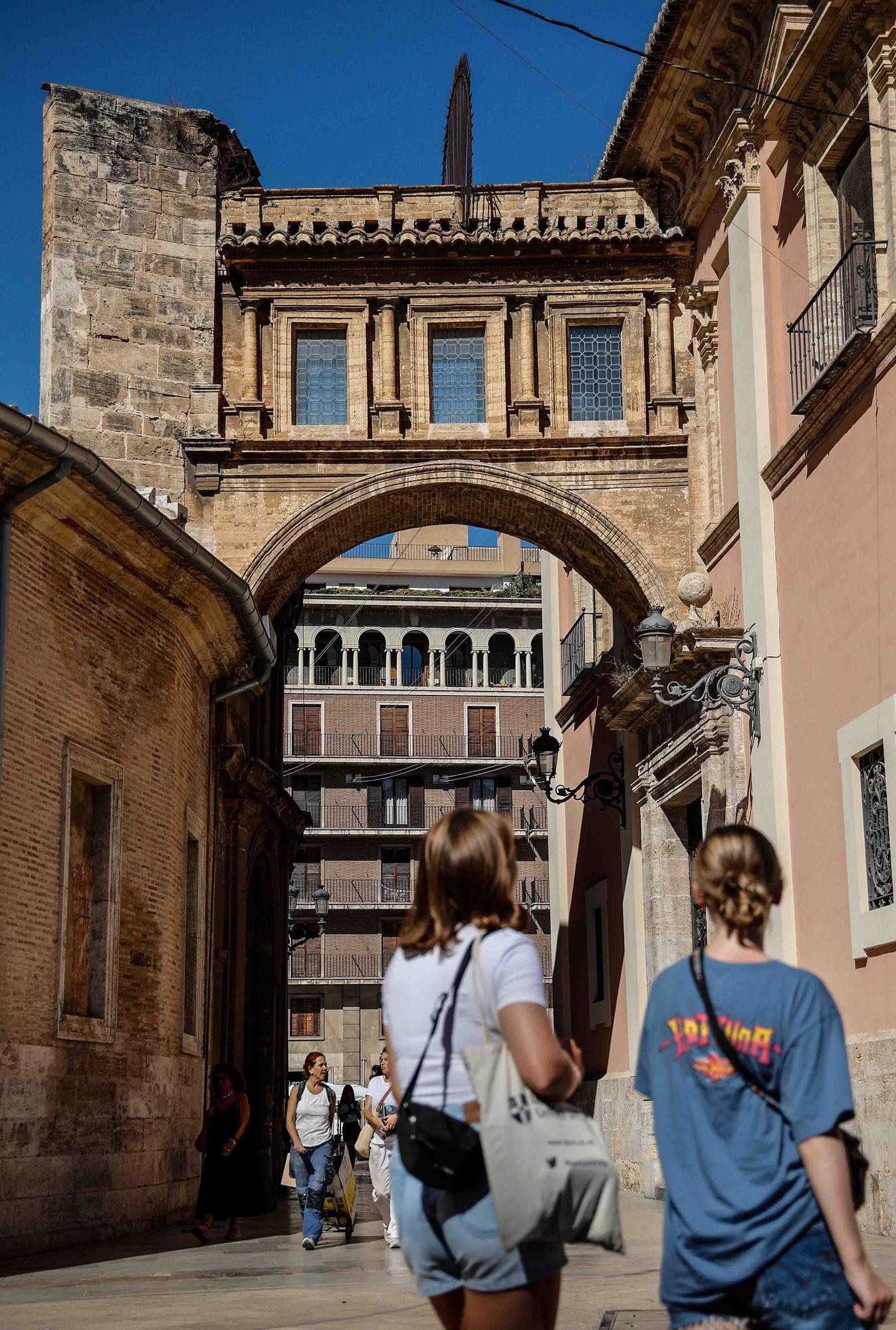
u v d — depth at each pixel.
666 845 21.77
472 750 68.69
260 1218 21.14
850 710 14.89
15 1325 8.55
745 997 3.46
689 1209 3.40
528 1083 3.48
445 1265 3.62
